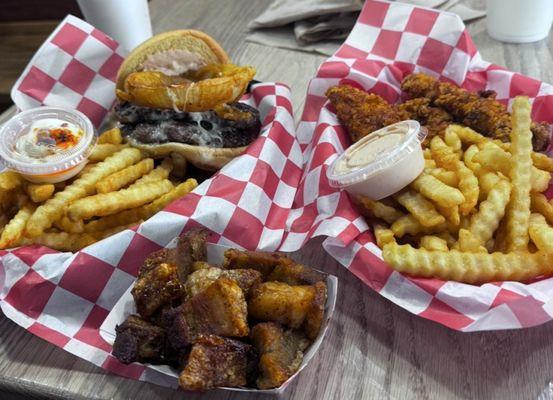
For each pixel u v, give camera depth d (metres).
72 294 0.32
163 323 0.27
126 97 0.39
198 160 0.38
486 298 0.28
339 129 0.40
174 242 0.32
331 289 0.28
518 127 0.32
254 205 0.35
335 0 0.54
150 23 0.55
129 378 0.28
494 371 0.27
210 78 0.40
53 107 0.39
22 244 0.33
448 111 0.39
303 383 0.27
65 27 0.44
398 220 0.33
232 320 0.25
